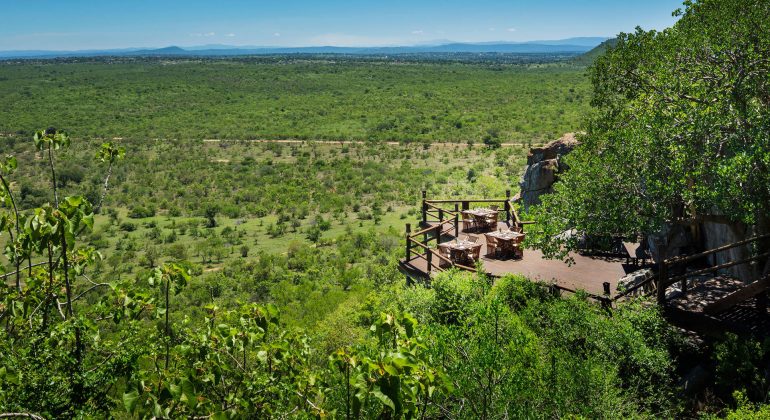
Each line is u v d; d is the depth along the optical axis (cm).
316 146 9688
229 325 413
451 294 941
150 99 17175
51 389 344
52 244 351
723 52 1070
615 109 1287
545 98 14225
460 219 1861
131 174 7844
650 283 1067
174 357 406
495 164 7000
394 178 6788
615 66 1246
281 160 8612
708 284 1059
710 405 745
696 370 811
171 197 6481
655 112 1006
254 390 416
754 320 867
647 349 727
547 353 712
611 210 945
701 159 866
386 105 14950
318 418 447
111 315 409
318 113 14100
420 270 1308
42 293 412
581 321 773
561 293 1027
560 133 9000
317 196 6131
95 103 16312
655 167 925
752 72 1011
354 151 9075
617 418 634
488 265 1339
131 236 4881
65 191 6512
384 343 358
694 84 1062
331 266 3603
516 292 938
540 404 634
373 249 3953
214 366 410
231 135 11100
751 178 827
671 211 1000
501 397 596
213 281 3247
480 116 11838
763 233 938
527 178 1866
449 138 9456
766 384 720
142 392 333
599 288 1131
